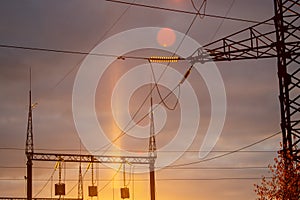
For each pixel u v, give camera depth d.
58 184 64.44
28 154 62.16
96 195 66.94
